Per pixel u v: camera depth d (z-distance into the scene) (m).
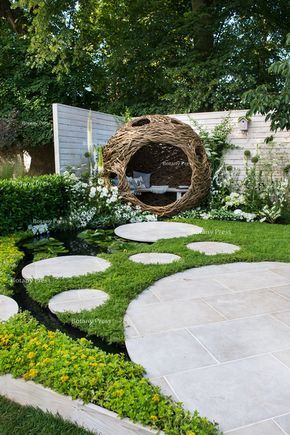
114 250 4.20
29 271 3.36
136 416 1.43
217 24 10.10
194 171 6.16
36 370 1.66
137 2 10.80
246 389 1.69
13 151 9.73
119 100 11.26
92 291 2.90
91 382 1.59
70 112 6.42
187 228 5.29
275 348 2.06
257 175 6.60
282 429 1.44
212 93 9.55
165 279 3.21
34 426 1.51
